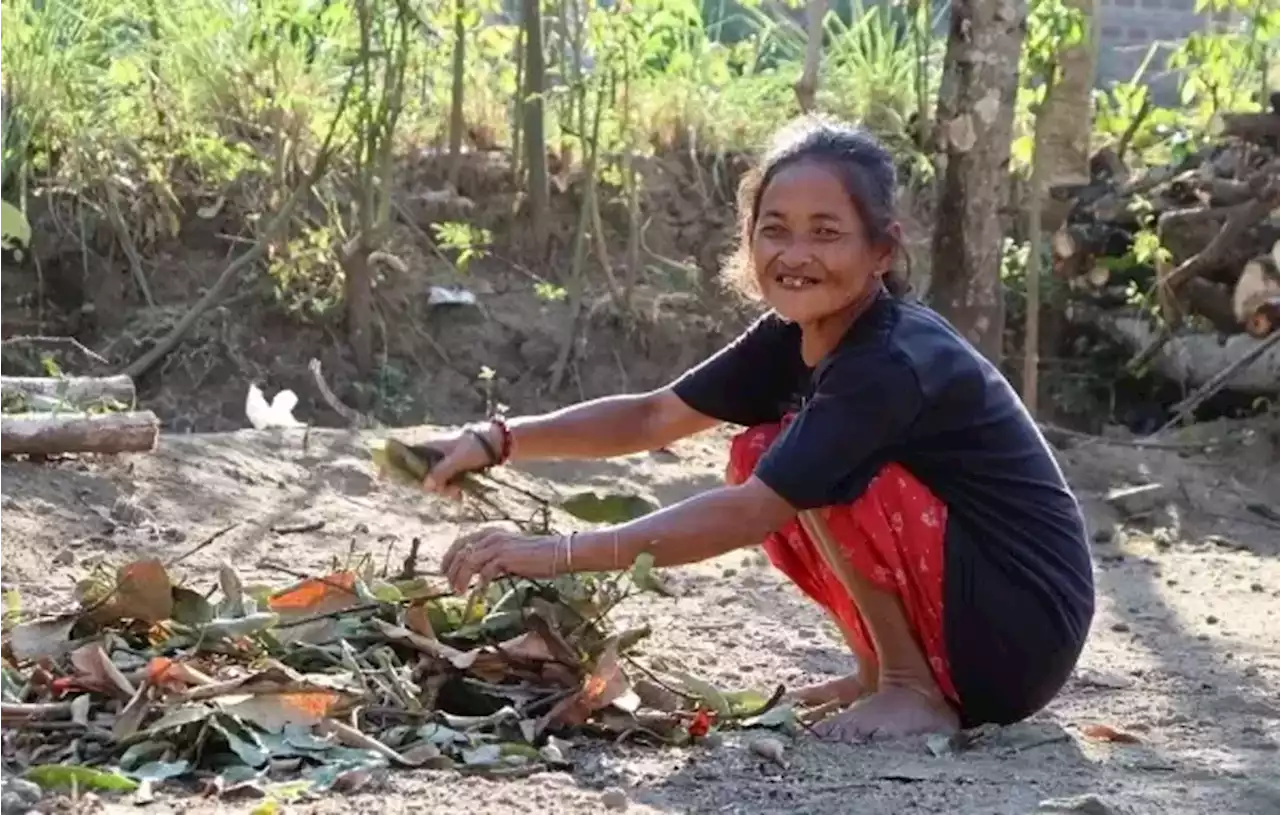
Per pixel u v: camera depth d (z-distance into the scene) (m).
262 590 3.67
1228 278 8.80
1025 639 3.29
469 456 3.52
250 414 6.59
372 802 2.72
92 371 9.02
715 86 11.02
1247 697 3.91
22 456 5.53
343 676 3.21
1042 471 3.37
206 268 9.62
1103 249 9.34
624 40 9.67
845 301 3.17
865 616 3.34
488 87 10.69
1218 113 9.32
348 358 9.42
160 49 9.91
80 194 9.41
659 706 3.38
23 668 3.30
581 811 2.71
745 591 5.01
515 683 3.32
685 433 3.65
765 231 3.18
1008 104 7.45
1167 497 7.03
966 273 7.49
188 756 2.92
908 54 10.92
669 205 10.54
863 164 3.17
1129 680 4.11
